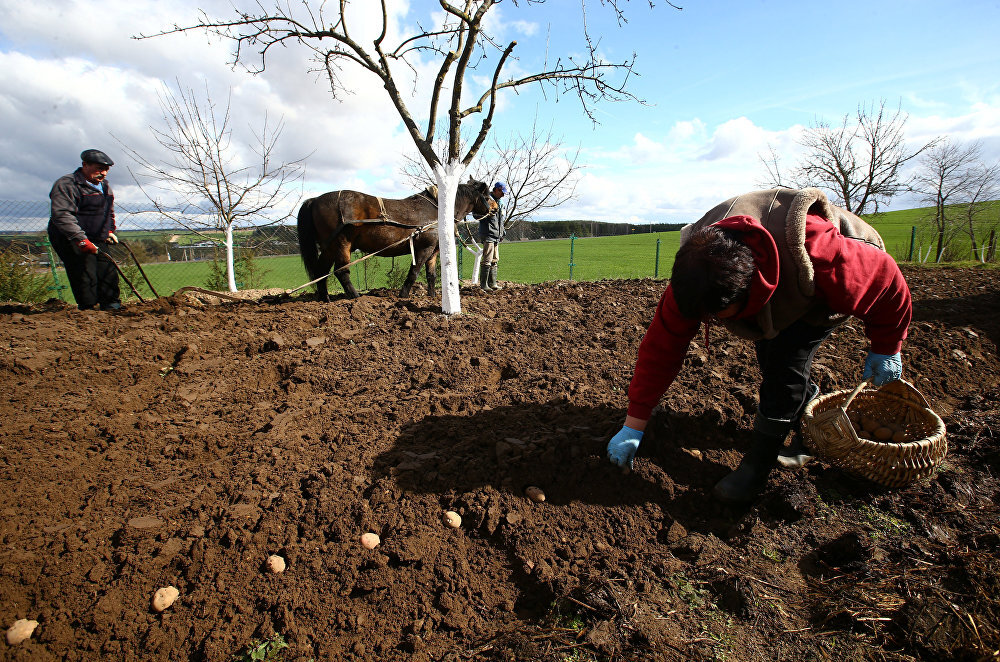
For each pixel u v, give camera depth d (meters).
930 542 2.22
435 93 5.50
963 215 21.55
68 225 5.64
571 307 6.40
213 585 2.06
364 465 2.78
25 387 3.68
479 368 4.16
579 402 3.46
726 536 2.36
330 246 6.94
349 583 2.10
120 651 1.83
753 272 1.80
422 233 7.43
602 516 2.45
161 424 3.28
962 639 1.73
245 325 5.54
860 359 4.23
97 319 5.54
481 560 2.24
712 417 3.10
